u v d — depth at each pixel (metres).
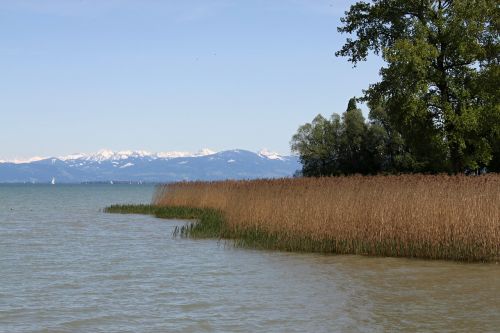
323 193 23.53
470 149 34.16
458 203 20.22
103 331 11.42
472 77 32.84
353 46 36.94
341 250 22.23
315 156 74.81
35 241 28.19
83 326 11.80
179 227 34.75
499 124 31.69
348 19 37.12
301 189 24.56
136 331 11.41
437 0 33.62
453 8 32.03
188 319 12.32
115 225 37.78
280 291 15.14
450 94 33.53
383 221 21.47
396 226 21.22
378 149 66.31
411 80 31.78
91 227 36.56
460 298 14.23
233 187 38.22
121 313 12.84
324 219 22.88
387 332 11.27
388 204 21.50
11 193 165.50
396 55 31.12
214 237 28.14
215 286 15.88
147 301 14.05
